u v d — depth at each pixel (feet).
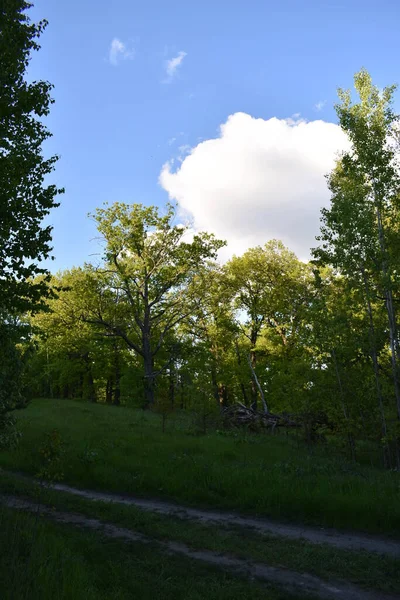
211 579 20.16
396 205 53.11
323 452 57.16
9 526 22.16
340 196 55.21
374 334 53.36
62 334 126.72
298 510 31.22
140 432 62.28
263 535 26.86
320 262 55.62
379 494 31.96
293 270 119.55
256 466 42.09
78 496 34.86
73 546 22.26
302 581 20.43
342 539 26.43
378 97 55.21
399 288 49.93
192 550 24.11
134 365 149.28
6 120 36.19
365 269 52.65
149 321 127.95
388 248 51.31
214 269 125.08
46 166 36.60
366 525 28.58
